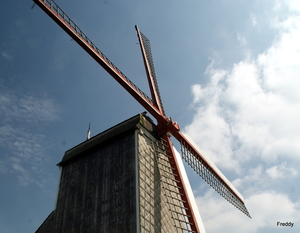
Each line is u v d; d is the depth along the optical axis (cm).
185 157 2377
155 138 2327
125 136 2164
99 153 2266
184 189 2112
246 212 2925
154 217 1861
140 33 3231
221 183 2691
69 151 2555
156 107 2495
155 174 2086
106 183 2047
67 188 2305
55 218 2208
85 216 2014
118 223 1803
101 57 2023
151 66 3027
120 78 2089
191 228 1933
